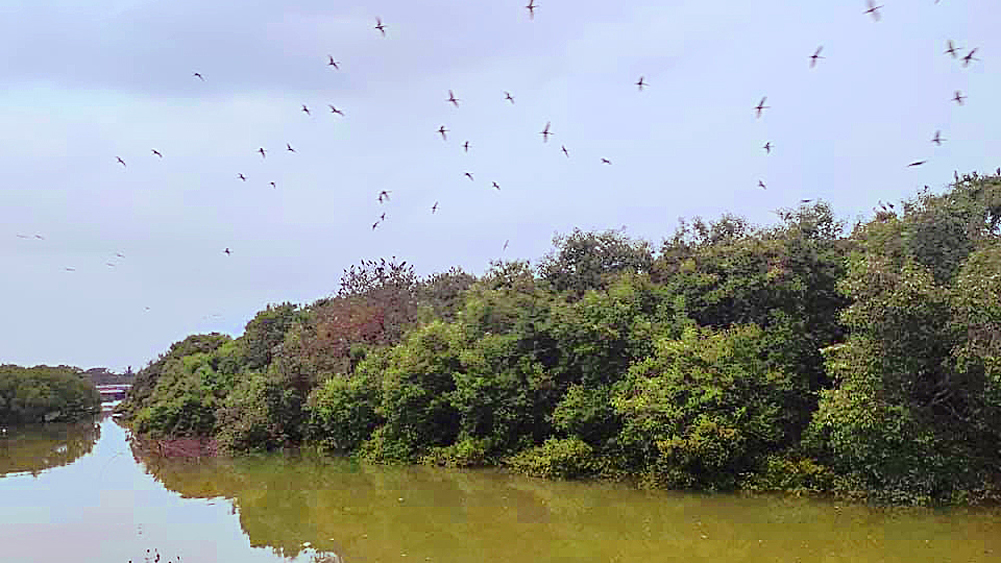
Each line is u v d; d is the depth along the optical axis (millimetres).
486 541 18125
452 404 29828
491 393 28719
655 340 24641
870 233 22359
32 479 31391
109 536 19750
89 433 57875
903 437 18625
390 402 31781
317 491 26156
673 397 22406
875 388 18547
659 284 27453
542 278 32688
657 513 20406
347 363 37500
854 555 15750
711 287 24641
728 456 21641
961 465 18938
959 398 19031
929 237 20984
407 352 31828
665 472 23047
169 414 43312
